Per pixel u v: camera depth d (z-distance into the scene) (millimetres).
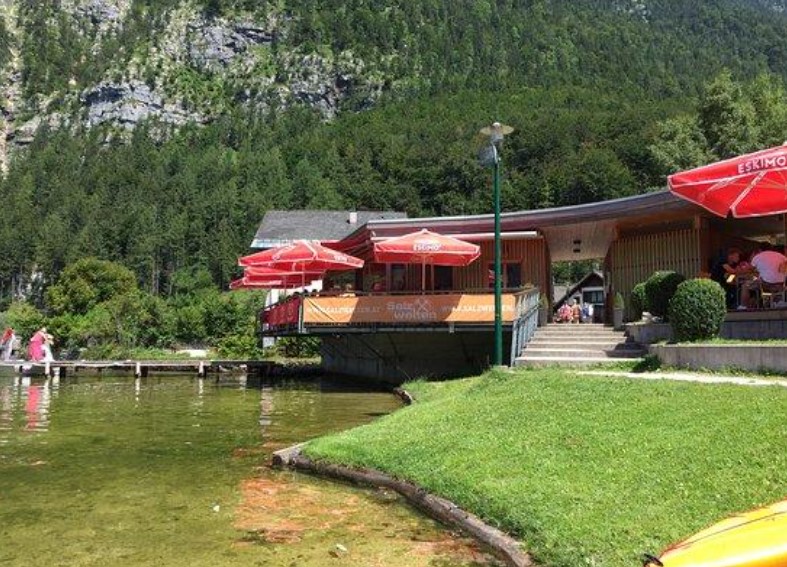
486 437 8797
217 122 189625
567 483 6695
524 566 5379
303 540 6379
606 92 154625
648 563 3951
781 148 9539
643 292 17875
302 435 12766
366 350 24516
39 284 116625
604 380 11438
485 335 19828
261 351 41344
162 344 50125
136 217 116875
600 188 93250
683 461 6727
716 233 19938
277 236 51594
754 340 12914
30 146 189875
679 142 54719
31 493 8289
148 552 6094
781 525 4023
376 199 117500
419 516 7113
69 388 26172
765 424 7344
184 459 10461
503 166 114125
